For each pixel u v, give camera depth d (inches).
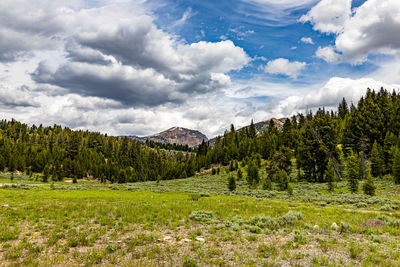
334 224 522.6
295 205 975.6
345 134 2972.4
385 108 2972.4
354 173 1563.7
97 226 548.7
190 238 451.2
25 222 567.8
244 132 5664.4
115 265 320.2
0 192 1421.0
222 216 679.1
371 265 302.5
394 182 1731.1
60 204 882.1
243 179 3024.1
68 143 5925.2
